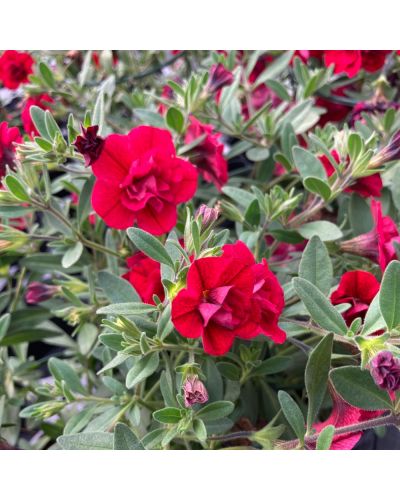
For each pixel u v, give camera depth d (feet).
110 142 0.77
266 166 1.13
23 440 1.02
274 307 0.66
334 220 1.09
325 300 0.67
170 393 0.74
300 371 0.92
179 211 0.96
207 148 0.93
